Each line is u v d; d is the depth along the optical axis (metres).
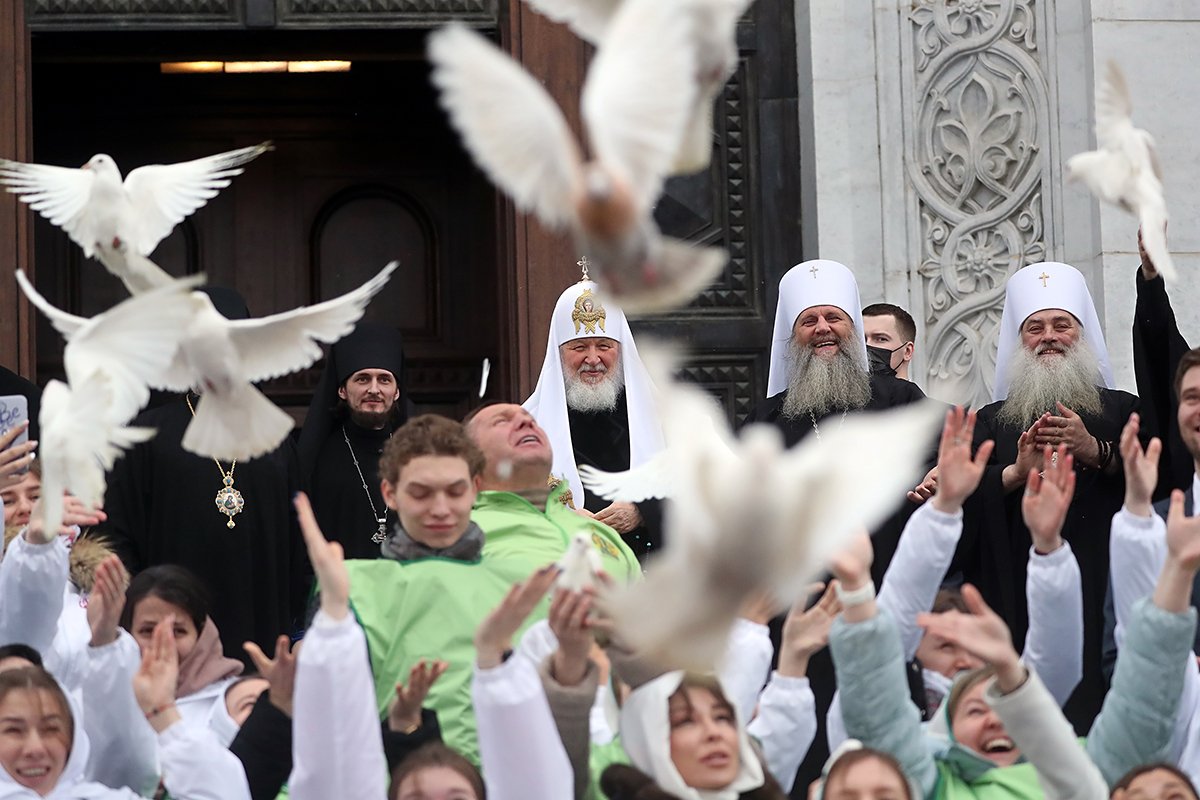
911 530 10.58
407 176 19.86
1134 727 9.57
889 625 9.52
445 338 19.70
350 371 14.99
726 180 18.02
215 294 14.80
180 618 11.27
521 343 17.66
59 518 8.44
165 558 14.31
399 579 10.61
